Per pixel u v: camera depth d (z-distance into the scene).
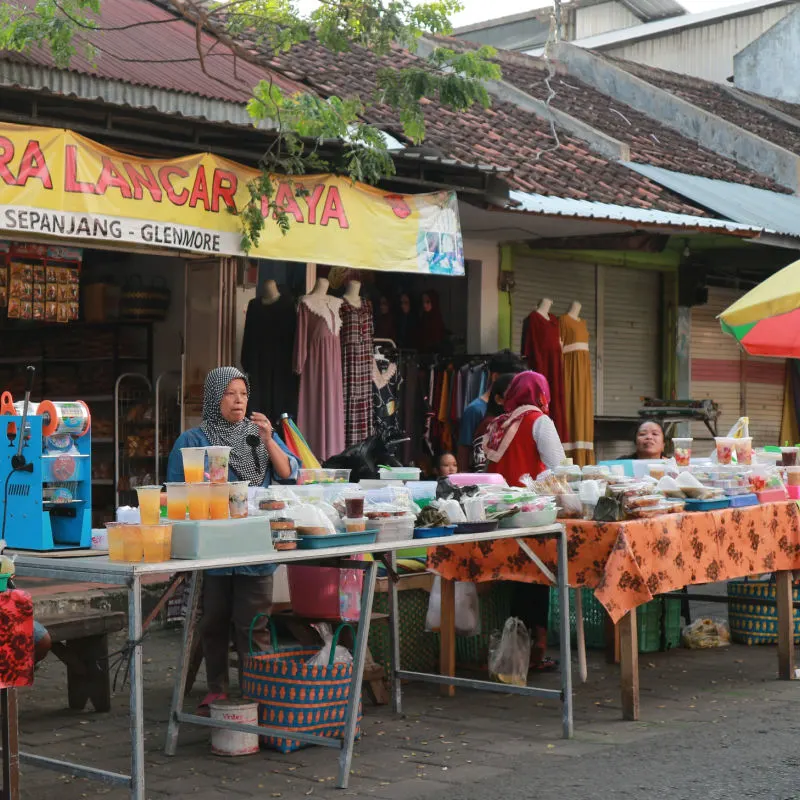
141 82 8.71
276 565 6.24
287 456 6.40
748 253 14.90
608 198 12.10
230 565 4.71
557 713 6.46
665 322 15.04
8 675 4.16
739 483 7.24
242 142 8.85
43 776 5.31
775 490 7.40
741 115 19.42
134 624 4.45
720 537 6.81
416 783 5.16
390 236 9.36
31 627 4.24
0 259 9.01
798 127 19.64
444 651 6.86
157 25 11.09
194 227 8.22
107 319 10.57
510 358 8.36
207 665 6.11
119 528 4.68
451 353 12.29
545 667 7.53
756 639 8.42
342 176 9.09
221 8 8.95
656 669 7.62
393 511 5.57
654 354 15.00
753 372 16.16
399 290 12.61
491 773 5.30
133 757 4.46
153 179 8.02
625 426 14.32
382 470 6.87
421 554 7.50
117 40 10.09
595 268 14.20
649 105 17.61
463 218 11.50
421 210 9.59
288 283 11.15
